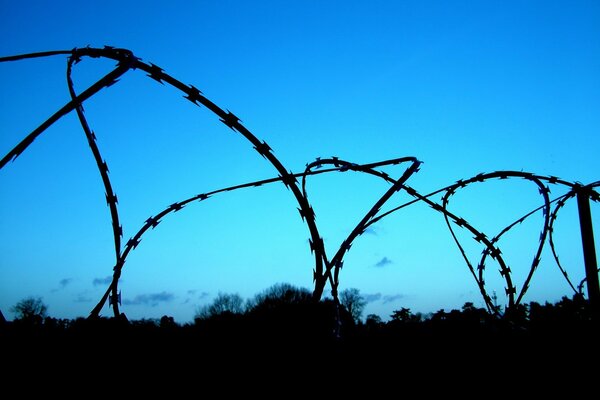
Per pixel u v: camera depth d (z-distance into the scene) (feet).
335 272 4.91
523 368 6.02
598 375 5.69
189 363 6.15
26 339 4.46
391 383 5.63
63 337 4.57
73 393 4.31
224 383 5.45
